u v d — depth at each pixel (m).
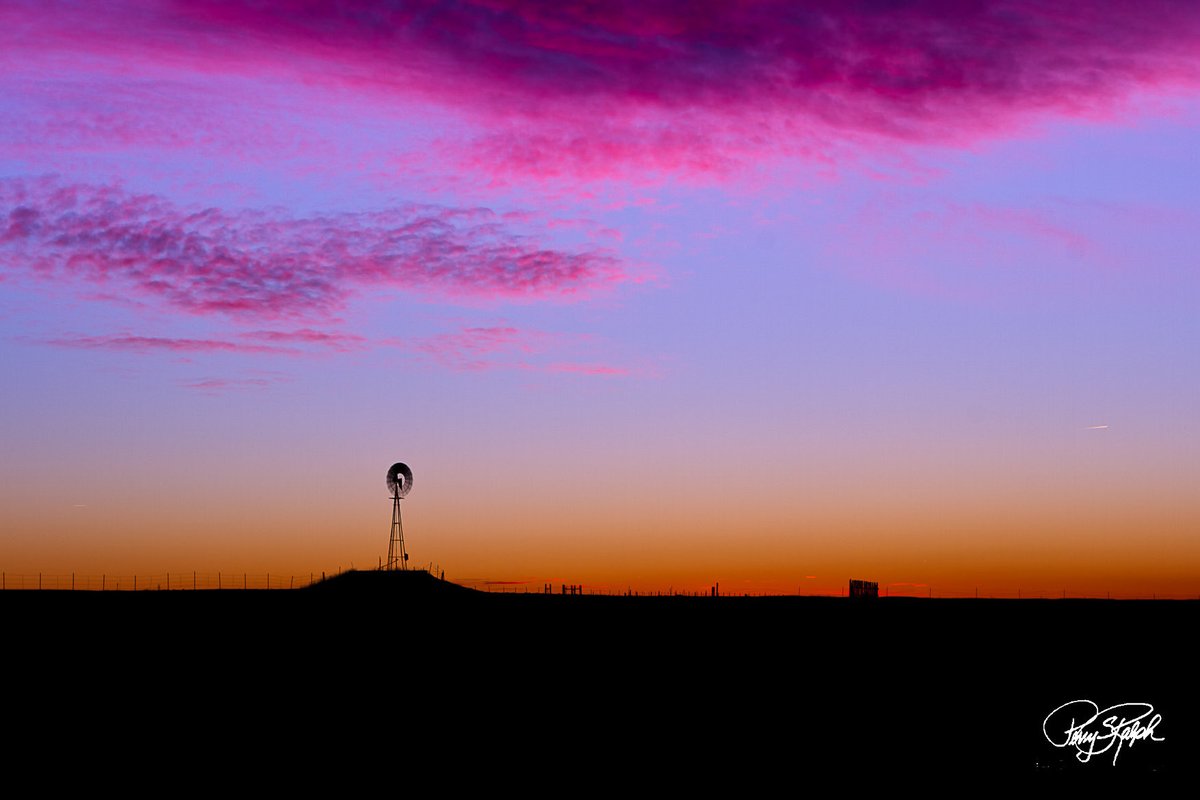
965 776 35.88
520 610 93.31
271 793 32.47
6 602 95.69
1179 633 83.56
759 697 49.59
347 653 63.00
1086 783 35.44
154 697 47.69
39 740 38.94
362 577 98.50
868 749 39.22
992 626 88.38
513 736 40.31
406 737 39.97
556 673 56.19
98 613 85.44
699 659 62.75
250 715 43.94
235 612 86.75
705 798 32.41
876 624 90.00
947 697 50.09
